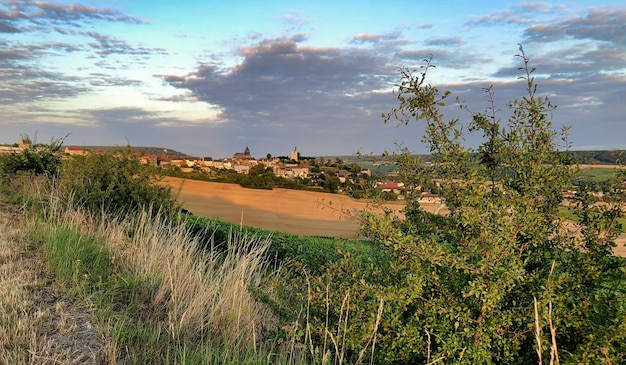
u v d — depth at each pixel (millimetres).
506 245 3543
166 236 7617
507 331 3537
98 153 9836
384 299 3768
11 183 11445
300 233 17656
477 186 3676
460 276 3826
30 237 6766
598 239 3770
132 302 4984
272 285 5543
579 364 3182
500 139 4281
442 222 4305
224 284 5441
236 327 4664
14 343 3604
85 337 3982
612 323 3611
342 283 4414
